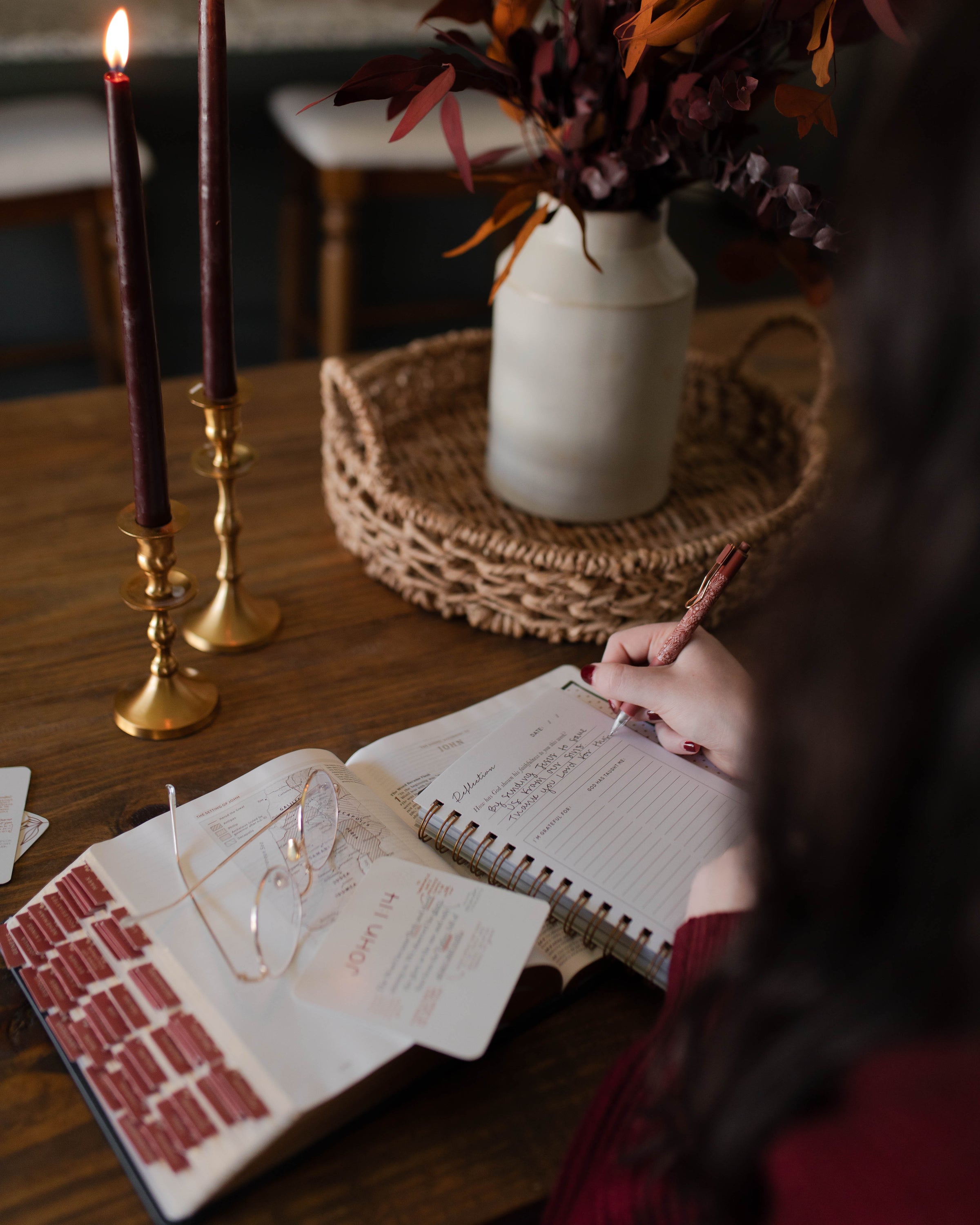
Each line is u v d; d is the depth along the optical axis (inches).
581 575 32.9
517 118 33.0
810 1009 13.2
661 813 26.3
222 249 28.1
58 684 32.2
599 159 31.1
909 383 11.3
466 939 22.5
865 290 11.7
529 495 38.1
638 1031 23.3
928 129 10.8
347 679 33.2
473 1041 20.5
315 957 22.2
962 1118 11.8
